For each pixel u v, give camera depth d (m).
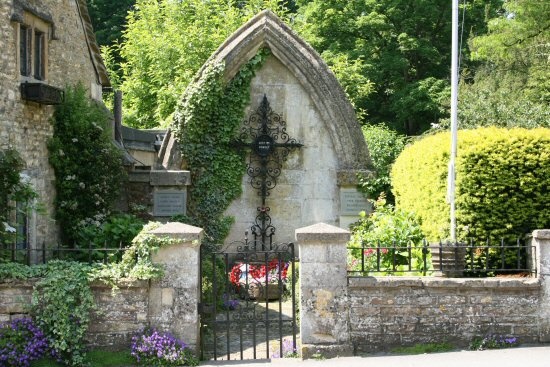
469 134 11.45
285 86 15.81
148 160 23.95
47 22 13.28
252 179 15.77
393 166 15.55
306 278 9.16
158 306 9.12
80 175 14.15
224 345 10.36
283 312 12.41
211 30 29.25
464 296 9.21
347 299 9.16
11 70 11.88
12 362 8.77
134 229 13.28
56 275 9.02
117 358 8.95
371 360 8.82
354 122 15.77
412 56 33.69
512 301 9.23
